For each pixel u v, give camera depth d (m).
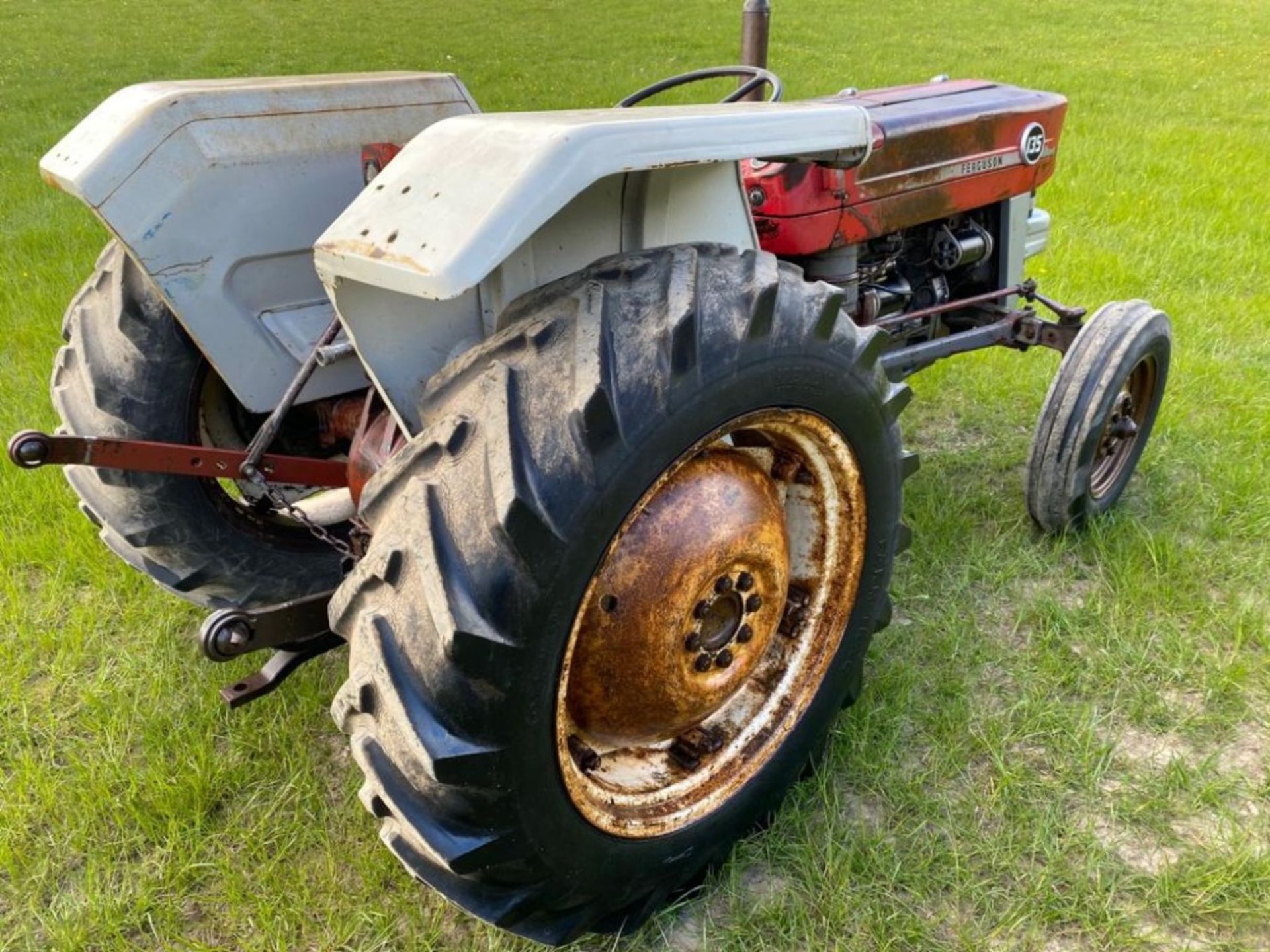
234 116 1.87
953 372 4.13
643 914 1.84
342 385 2.08
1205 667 2.44
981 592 2.81
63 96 10.23
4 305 4.92
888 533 2.03
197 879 1.99
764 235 2.60
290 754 2.25
